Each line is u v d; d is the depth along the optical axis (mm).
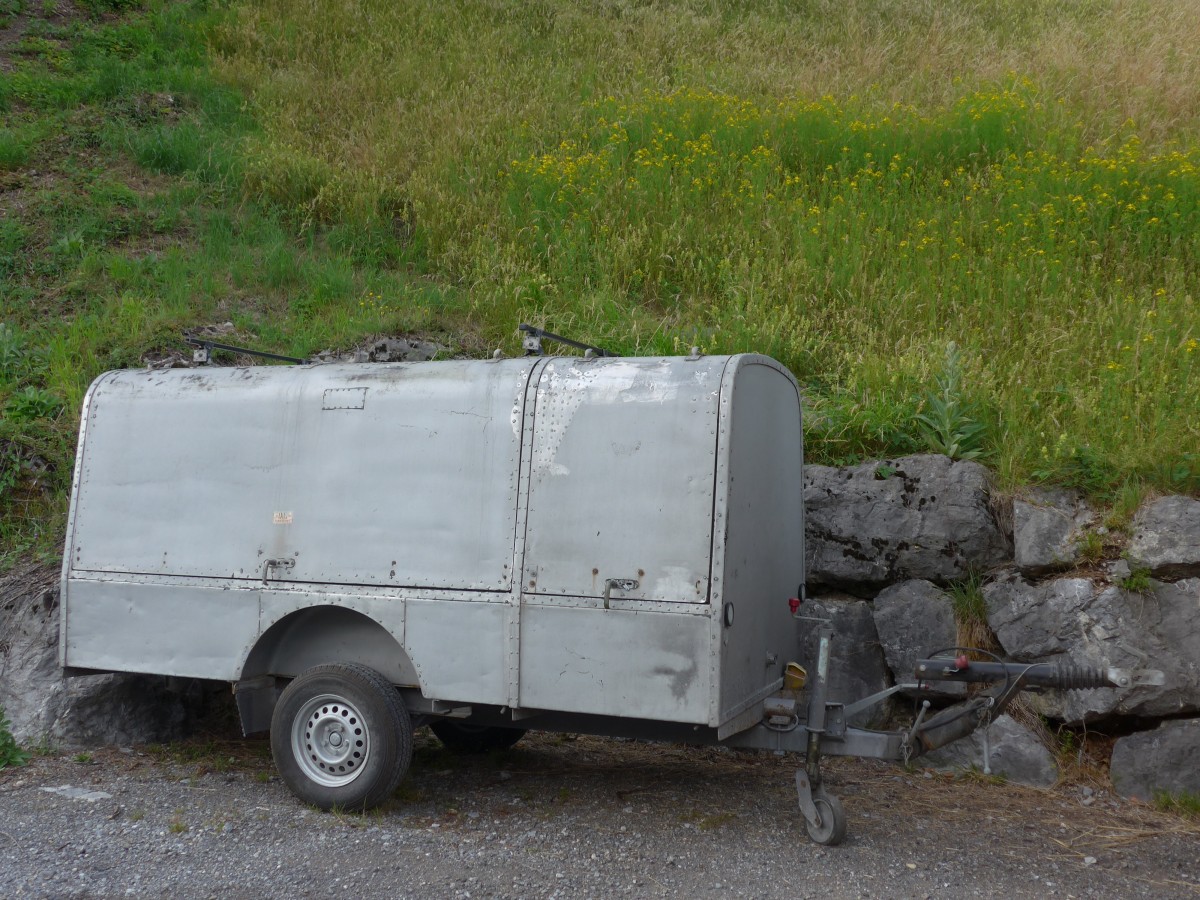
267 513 5414
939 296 8539
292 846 4625
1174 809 5363
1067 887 4312
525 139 13391
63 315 9633
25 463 7602
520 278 9852
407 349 8891
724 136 12453
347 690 5051
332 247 11258
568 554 4746
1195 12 16719
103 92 14633
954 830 4988
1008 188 10219
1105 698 5688
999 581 6156
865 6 19156
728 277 9367
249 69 15977
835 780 5816
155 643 5578
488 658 4852
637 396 4750
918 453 6746
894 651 6293
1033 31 17219
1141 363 7148
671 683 4488
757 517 4914
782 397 5367
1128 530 5961
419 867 4398
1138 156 11016
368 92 15281
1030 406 6898
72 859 4461
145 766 5895
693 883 4258
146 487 5723
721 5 19719
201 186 12438
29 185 12055
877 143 11867
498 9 18906
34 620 6398
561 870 4379
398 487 5152
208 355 6273
